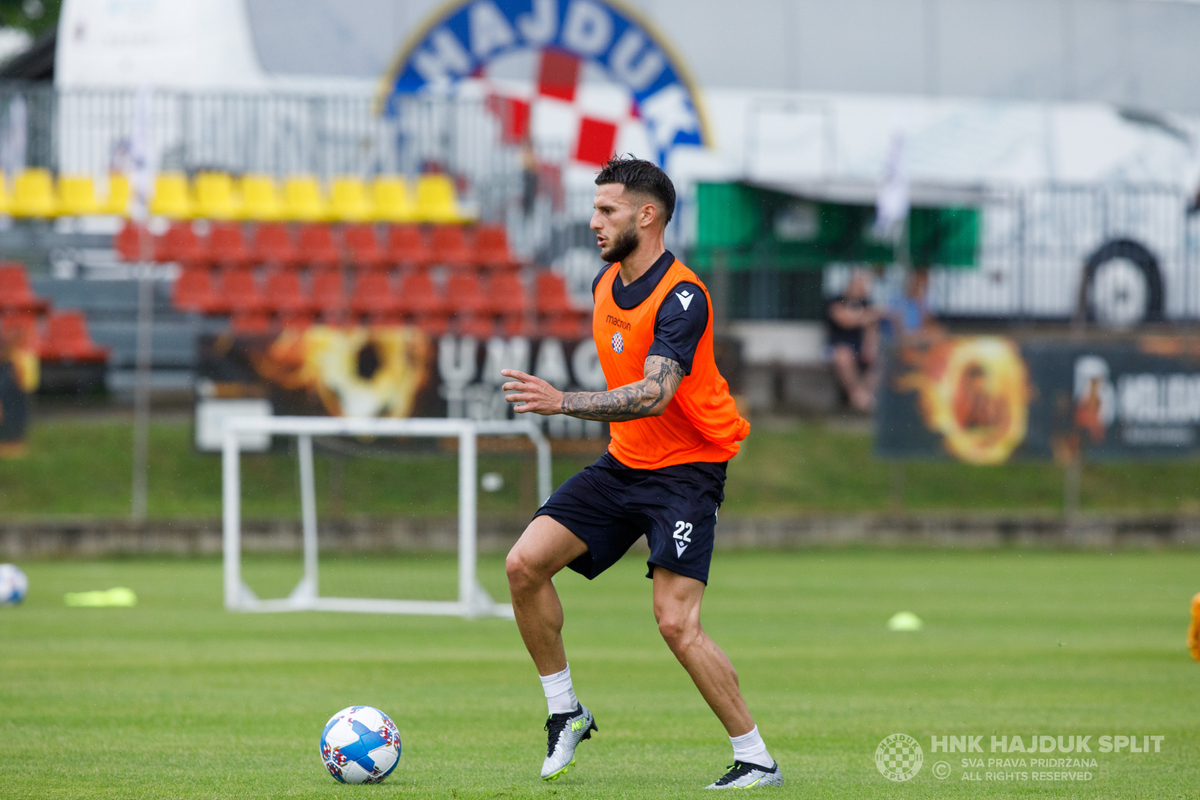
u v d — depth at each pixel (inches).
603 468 648.4
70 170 2817.4
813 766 702.5
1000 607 1603.1
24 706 882.1
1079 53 3218.5
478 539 2239.2
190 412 2502.5
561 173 2760.8
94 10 2832.2
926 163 3120.1
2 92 2608.3
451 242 2758.4
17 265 2600.9
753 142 3046.3
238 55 2800.2
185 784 636.1
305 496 1599.4
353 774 631.2
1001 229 2928.2
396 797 602.9
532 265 2613.2
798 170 3063.5
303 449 1599.4
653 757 723.4
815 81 3080.7
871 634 1343.5
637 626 1406.3
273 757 709.9
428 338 2144.4
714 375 638.5
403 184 2886.3
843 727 831.7
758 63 3056.1
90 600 1598.2
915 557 2301.9
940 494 2615.7
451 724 826.2
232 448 1529.3
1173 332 2719.0
